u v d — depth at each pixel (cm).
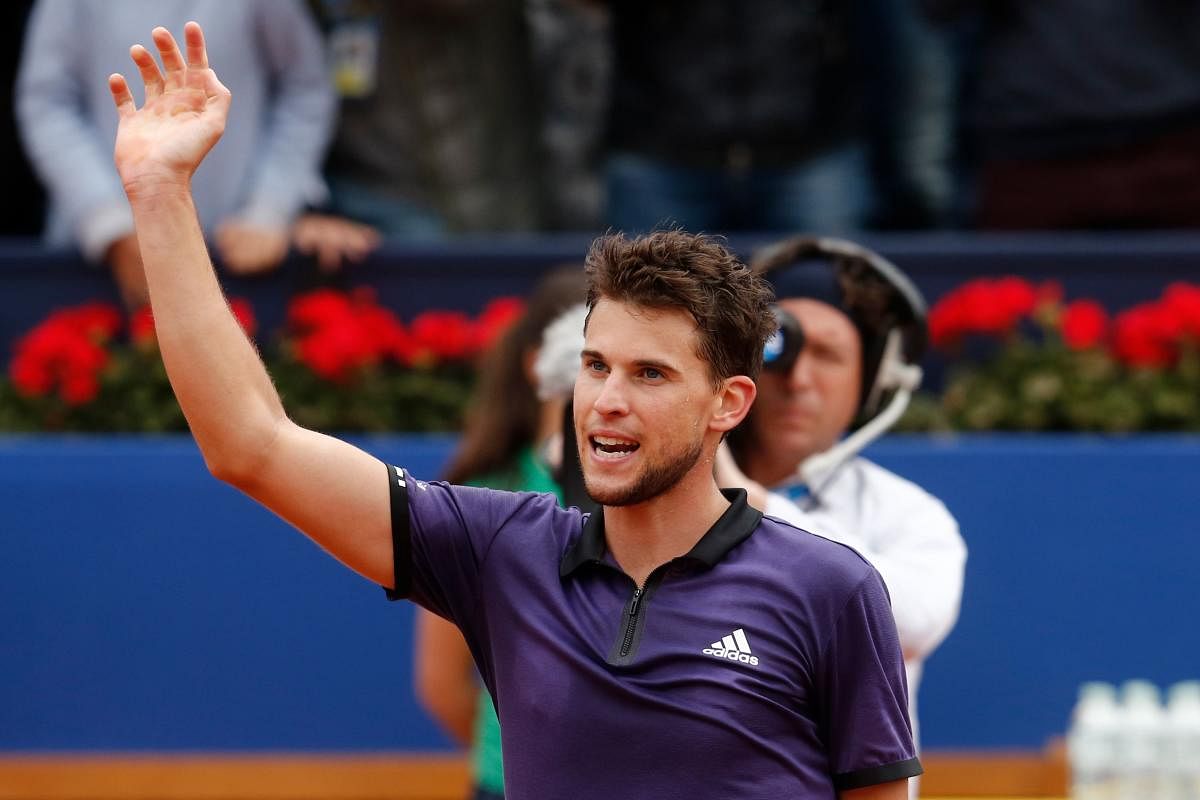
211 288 789
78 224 1925
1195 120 2112
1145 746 1487
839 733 780
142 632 1669
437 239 2127
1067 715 1678
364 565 817
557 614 794
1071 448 1689
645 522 791
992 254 1944
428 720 1675
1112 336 1939
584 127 2364
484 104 2147
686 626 777
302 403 1811
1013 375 1842
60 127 1958
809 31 2111
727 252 784
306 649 1673
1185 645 1678
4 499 1670
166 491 1672
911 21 2217
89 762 1662
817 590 783
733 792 758
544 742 776
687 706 761
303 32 2023
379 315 1862
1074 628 1681
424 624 1317
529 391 1318
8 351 1938
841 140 2145
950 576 1048
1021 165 2161
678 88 2109
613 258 773
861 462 1131
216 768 1664
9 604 1669
